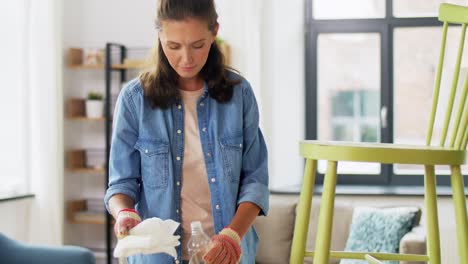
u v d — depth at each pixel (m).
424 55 5.97
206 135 2.11
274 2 5.62
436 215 2.17
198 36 1.96
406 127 6.00
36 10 5.12
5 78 5.10
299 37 5.93
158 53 2.11
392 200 5.44
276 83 5.66
